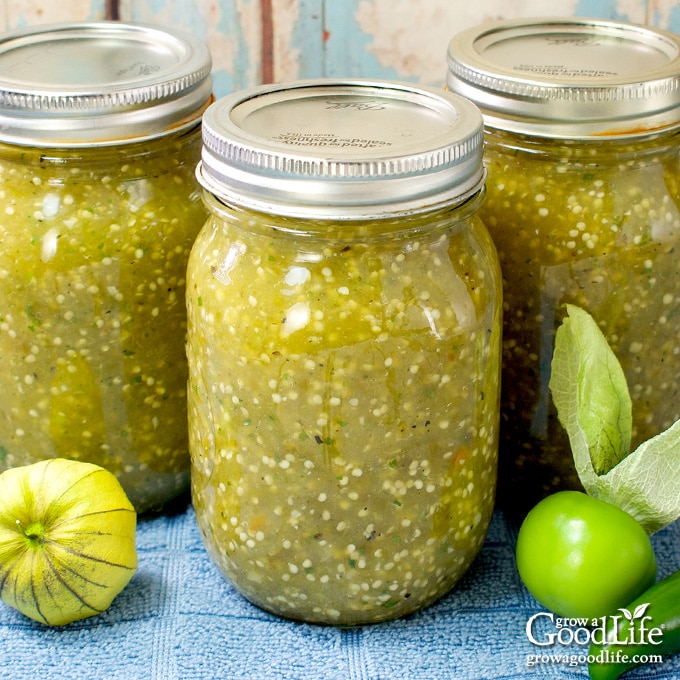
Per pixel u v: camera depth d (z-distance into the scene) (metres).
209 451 0.43
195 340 0.43
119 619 0.44
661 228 0.44
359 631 0.44
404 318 0.40
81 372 0.45
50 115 0.43
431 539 0.43
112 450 0.47
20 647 0.43
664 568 0.46
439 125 0.42
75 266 0.44
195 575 0.46
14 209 0.44
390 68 0.53
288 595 0.43
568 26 0.48
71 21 0.50
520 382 0.46
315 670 0.42
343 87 0.44
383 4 0.52
